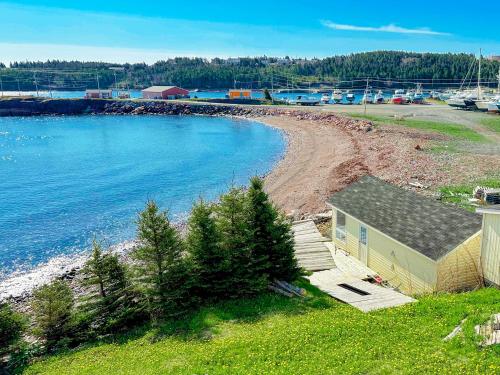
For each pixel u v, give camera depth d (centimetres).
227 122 11325
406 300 1733
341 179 4444
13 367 1612
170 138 8944
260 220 2000
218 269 1873
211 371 1267
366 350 1287
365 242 2278
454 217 2012
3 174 5853
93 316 1791
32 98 14650
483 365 1114
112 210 4312
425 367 1139
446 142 6047
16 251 3362
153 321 1816
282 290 1952
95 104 14562
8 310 1714
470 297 1608
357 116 9056
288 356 1302
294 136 8175
